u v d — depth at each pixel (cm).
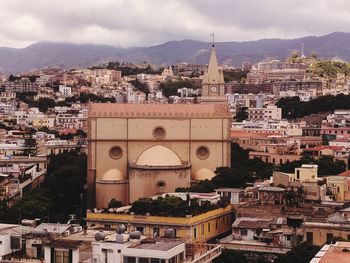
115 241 14812
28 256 15562
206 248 16388
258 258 19662
